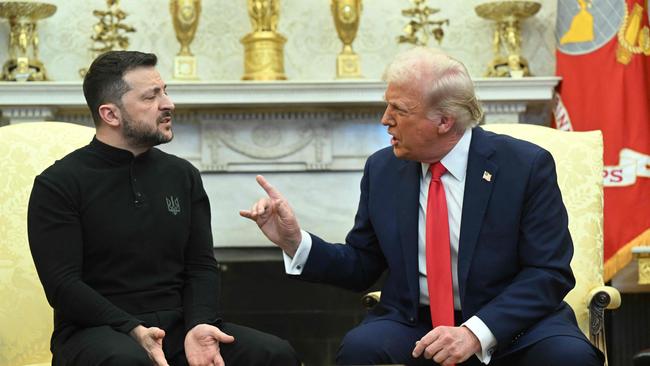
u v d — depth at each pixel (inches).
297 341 190.7
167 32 195.5
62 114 190.5
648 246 170.1
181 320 115.0
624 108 173.9
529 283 110.4
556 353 107.0
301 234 117.0
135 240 113.5
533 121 194.2
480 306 113.5
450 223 115.6
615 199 172.7
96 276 113.0
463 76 113.0
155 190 116.2
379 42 195.6
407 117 112.4
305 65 196.1
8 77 185.8
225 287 190.5
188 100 181.6
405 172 118.6
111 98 114.5
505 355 110.2
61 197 111.5
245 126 190.2
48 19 193.8
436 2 195.5
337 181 192.1
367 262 121.8
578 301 131.7
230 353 112.9
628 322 185.8
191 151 191.3
